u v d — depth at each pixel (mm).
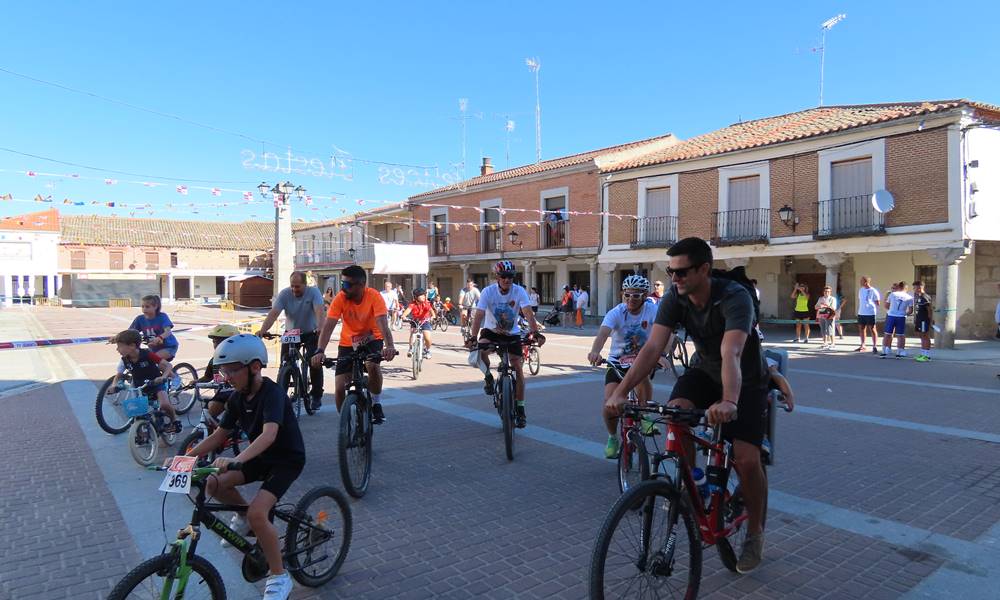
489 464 5828
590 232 24875
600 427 7305
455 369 12359
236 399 3354
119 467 5762
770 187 19203
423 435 6918
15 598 3385
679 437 3070
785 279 21891
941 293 15461
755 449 3197
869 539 4148
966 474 5531
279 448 3283
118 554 3953
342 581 3574
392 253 26031
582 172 25203
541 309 28609
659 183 22375
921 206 15812
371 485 5234
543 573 3666
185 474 2834
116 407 6977
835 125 17891
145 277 53844
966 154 15164
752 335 3191
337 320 5742
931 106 16000
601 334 5461
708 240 20797
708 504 3234
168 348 7465
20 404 8625
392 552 3955
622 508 2789
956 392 9648
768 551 3967
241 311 41781
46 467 5758
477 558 3869
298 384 7492
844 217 17438
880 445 6496
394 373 11781
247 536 3494
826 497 4941
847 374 11586
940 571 3689
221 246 57500
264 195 14992
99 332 22016
